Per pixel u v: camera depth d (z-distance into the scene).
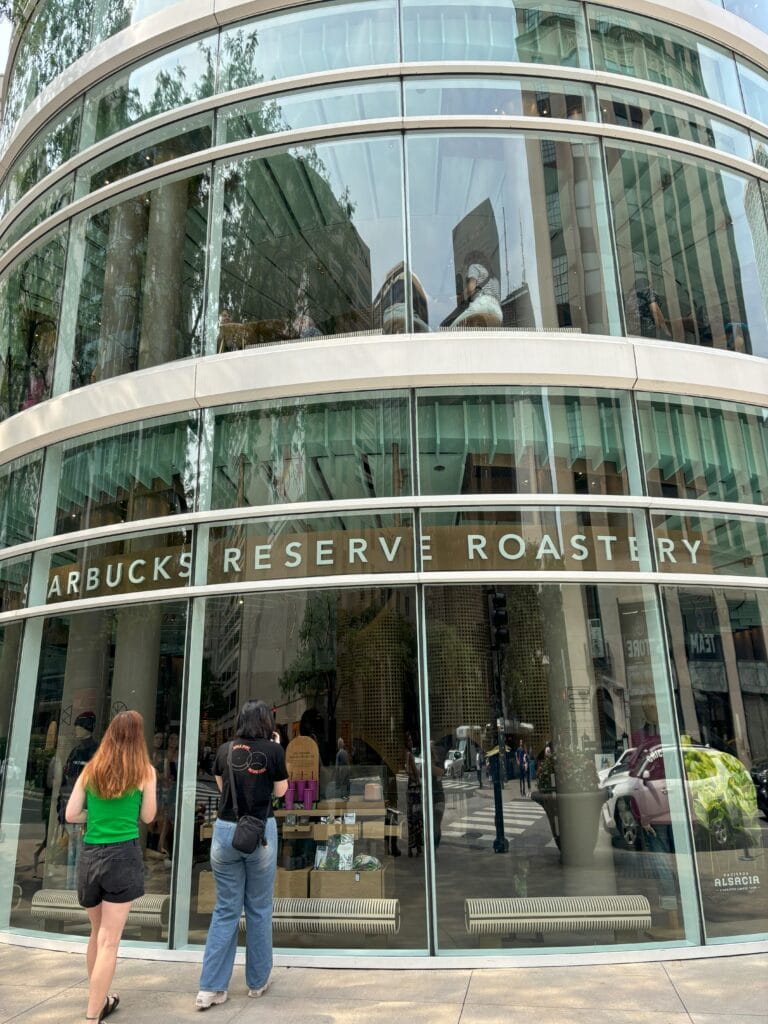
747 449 7.66
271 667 6.83
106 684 7.24
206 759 6.70
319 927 6.13
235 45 8.77
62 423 8.16
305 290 7.87
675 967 5.66
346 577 6.85
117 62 9.29
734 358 7.78
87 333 8.66
